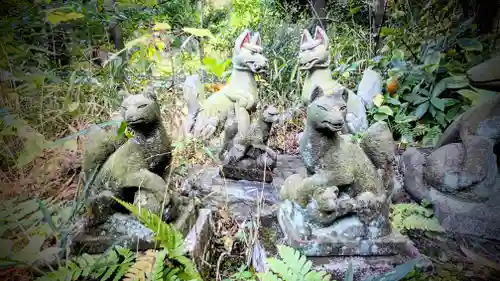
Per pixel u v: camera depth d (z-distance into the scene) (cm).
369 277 191
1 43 339
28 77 335
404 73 454
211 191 311
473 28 463
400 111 453
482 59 432
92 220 218
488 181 267
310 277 187
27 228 238
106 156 230
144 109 214
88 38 407
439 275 227
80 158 316
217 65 265
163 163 234
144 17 477
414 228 262
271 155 329
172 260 206
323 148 220
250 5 609
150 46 404
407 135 424
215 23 611
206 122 366
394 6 578
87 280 201
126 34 476
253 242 238
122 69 432
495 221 257
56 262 209
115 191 219
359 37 589
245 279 227
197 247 224
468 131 288
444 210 274
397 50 485
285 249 198
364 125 383
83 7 372
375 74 466
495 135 276
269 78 506
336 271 207
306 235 219
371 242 218
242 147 328
